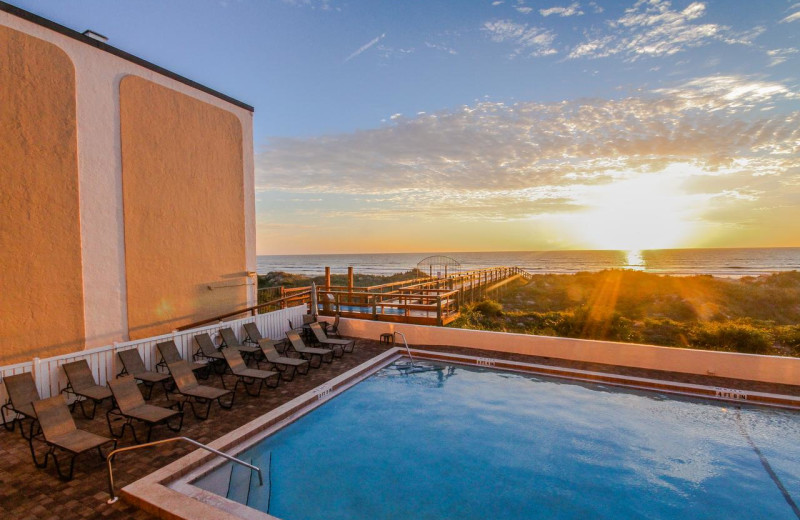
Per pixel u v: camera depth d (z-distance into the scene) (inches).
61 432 173.2
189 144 354.6
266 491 177.6
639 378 307.0
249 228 422.6
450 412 266.1
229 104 396.2
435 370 347.6
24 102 241.9
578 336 529.0
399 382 319.6
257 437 217.5
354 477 191.0
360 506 169.5
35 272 248.5
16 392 203.3
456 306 533.0
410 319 452.1
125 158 301.7
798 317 824.9
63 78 262.4
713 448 219.0
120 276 299.6
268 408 247.8
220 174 386.9
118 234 297.9
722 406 271.7
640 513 166.7
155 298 326.3
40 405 173.5
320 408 269.6
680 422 249.6
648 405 274.8
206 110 371.2
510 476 193.9
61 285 262.2
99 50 284.4
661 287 1112.2
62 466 172.4
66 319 265.3
